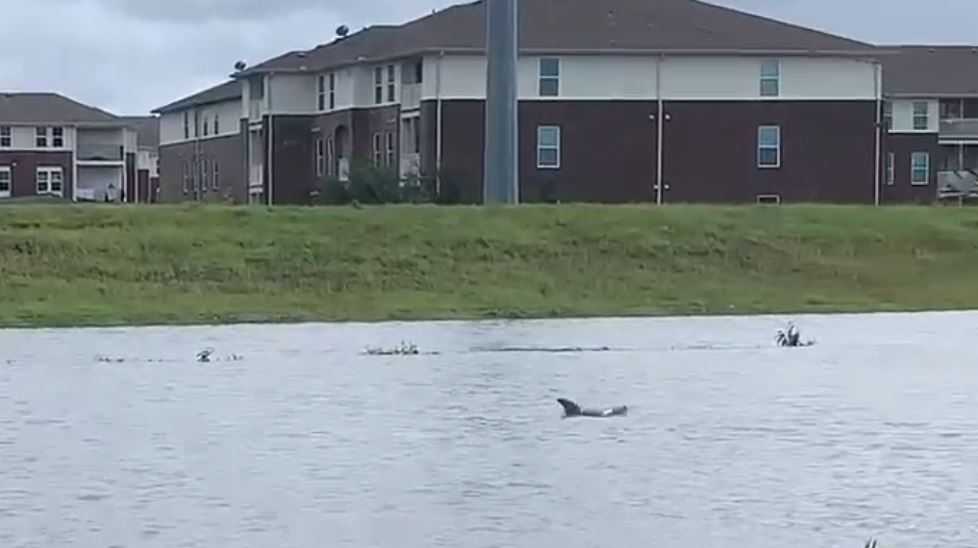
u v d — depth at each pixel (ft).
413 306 132.67
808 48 241.14
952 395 71.36
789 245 154.30
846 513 45.21
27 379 79.41
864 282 148.56
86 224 152.97
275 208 157.89
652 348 95.96
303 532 42.93
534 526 43.62
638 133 239.71
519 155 237.86
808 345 98.02
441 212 157.38
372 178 224.94
